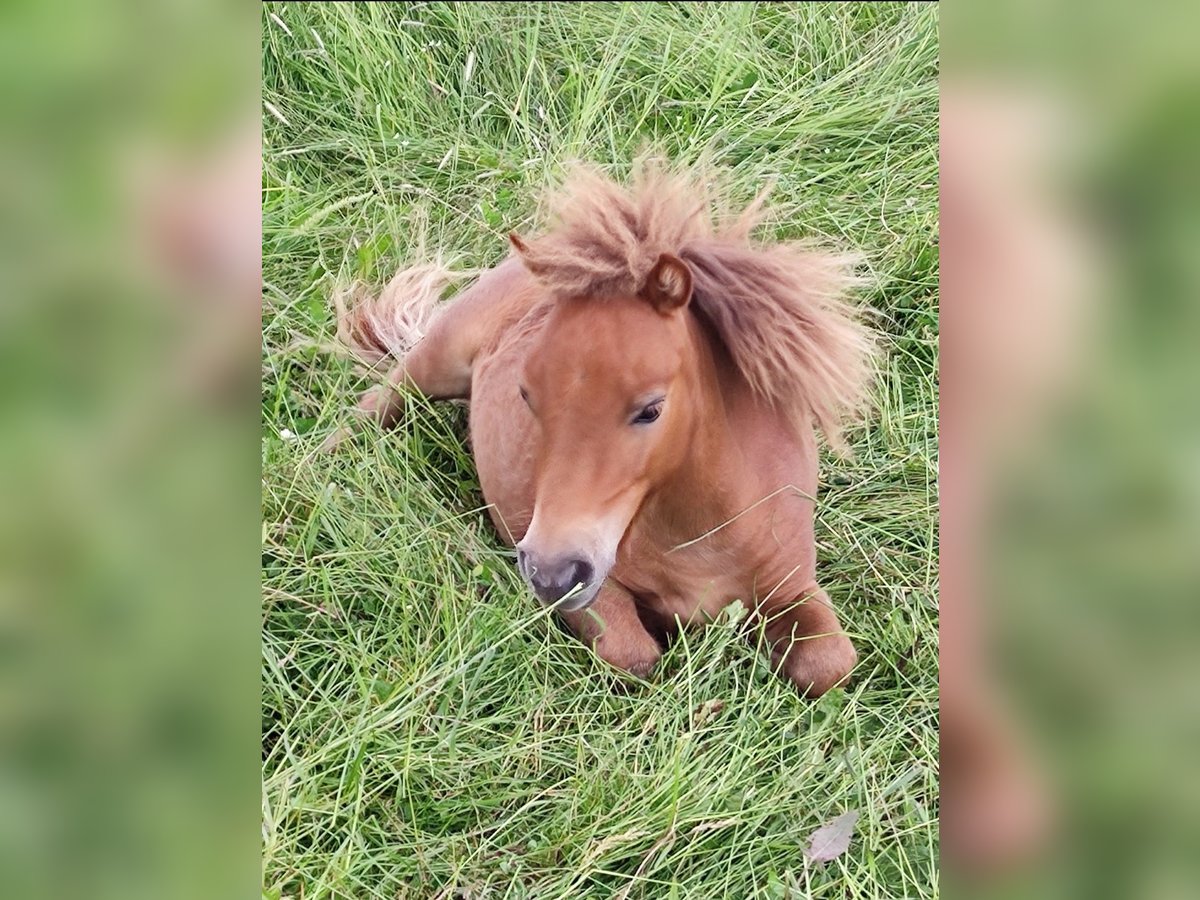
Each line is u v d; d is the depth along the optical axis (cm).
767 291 181
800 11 331
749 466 184
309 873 156
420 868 160
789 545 191
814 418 209
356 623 191
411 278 258
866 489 221
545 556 157
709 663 183
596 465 160
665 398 162
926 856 164
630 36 319
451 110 309
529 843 164
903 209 271
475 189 283
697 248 180
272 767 170
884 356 237
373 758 167
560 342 160
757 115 302
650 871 158
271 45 298
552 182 239
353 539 198
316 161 286
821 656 188
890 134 294
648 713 181
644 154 230
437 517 208
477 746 174
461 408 246
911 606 201
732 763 170
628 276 161
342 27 308
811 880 161
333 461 208
